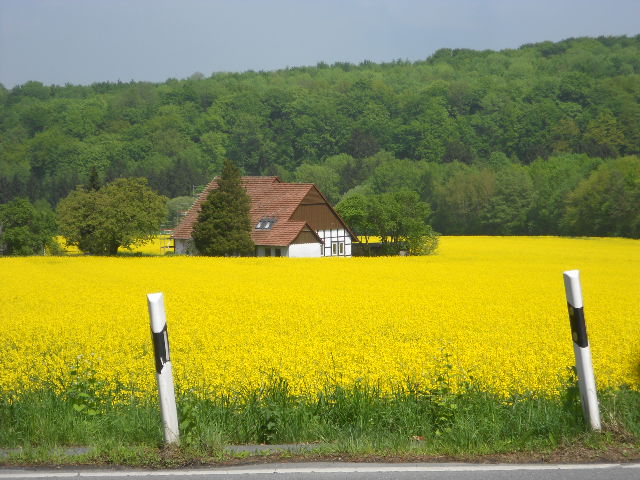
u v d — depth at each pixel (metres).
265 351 17.94
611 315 29.22
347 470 7.61
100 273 62.84
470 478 7.29
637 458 7.82
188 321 27.31
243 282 52.34
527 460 7.88
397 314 30.06
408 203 102.00
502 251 100.00
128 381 13.45
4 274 61.50
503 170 168.50
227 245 97.56
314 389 11.79
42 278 57.00
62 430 9.30
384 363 14.89
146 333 23.86
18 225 107.56
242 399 11.05
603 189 136.88
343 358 16.17
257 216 103.81
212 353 18.55
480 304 34.84
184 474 7.60
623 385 12.89
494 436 8.67
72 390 10.84
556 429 8.72
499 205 164.25
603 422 8.70
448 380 11.73
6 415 9.98
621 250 100.81
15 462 8.11
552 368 14.95
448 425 9.22
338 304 34.88
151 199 97.06
